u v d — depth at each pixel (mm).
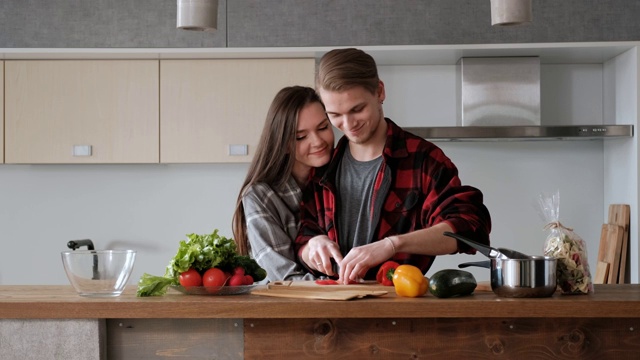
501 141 4457
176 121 4125
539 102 4152
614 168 4289
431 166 2506
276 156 2664
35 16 4051
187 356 1997
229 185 4496
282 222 2680
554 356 1960
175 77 4125
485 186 4477
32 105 4137
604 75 4402
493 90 4164
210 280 2057
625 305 1898
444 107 4426
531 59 4156
